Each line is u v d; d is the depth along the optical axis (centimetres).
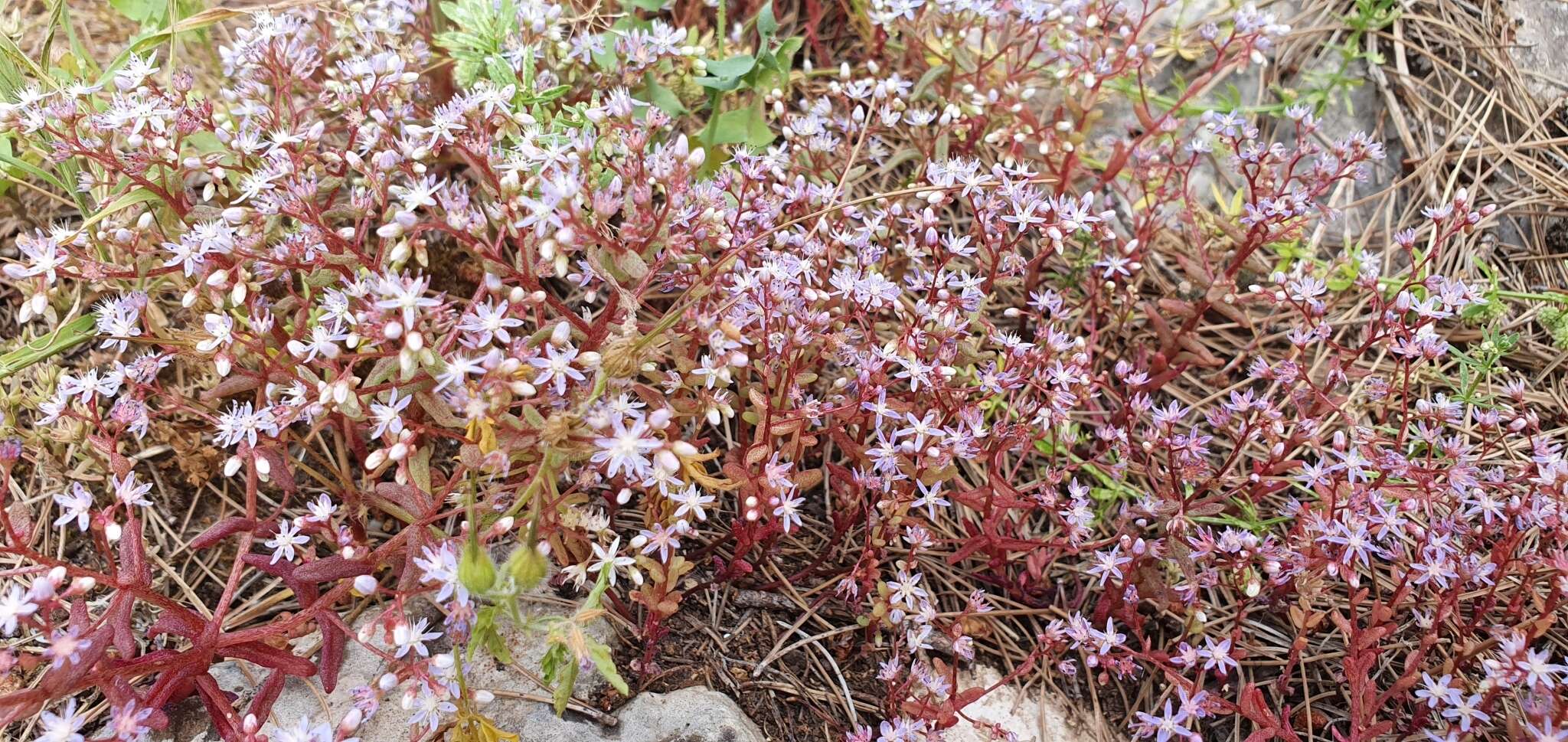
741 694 23
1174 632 25
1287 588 23
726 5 34
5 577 21
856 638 24
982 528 24
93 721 21
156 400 25
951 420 23
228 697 21
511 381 18
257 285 21
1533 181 31
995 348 28
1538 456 21
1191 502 23
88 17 30
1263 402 23
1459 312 24
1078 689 24
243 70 24
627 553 23
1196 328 27
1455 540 22
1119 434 25
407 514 21
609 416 18
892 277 28
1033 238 31
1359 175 26
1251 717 21
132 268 22
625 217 22
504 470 18
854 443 23
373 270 21
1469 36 32
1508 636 20
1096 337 28
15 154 25
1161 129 28
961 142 30
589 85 27
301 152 22
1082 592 25
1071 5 28
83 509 19
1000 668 24
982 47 29
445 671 21
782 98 27
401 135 24
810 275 23
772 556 25
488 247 20
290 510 24
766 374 21
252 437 20
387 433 20
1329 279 29
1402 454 23
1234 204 29
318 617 20
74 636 18
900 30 30
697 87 29
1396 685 21
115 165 21
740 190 24
